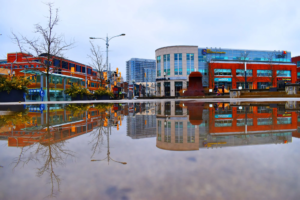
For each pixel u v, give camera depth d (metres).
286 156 1.73
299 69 65.12
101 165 1.57
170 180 1.24
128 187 1.14
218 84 54.66
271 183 1.16
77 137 2.83
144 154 1.87
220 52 58.25
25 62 36.75
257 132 3.05
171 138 2.65
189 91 27.92
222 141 2.41
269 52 62.84
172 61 54.91
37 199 1.01
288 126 3.65
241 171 1.37
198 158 1.71
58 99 25.62
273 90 21.38
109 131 3.34
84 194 1.06
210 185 1.14
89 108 9.67
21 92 14.72
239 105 9.69
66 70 46.25
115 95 32.59
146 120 4.87
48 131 3.40
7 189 1.15
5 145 2.35
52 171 1.45
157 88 58.31
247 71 56.38
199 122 4.26
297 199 0.96
